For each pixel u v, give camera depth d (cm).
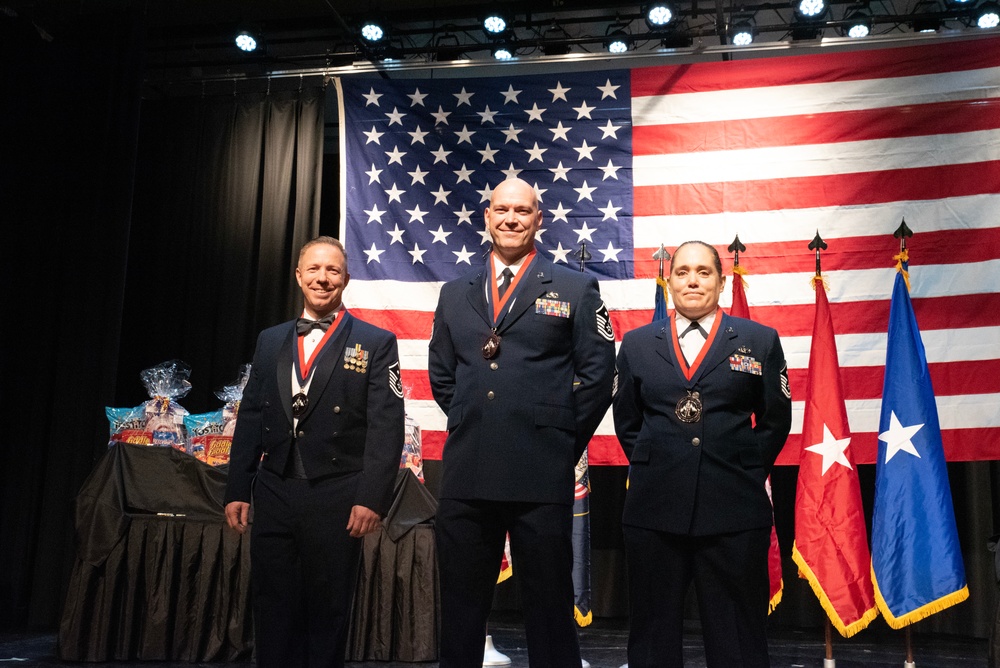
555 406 225
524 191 244
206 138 664
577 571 414
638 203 540
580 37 600
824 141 526
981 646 502
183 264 651
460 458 224
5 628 506
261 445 263
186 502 386
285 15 700
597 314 237
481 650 222
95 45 598
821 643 502
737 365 260
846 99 529
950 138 511
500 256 246
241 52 662
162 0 682
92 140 584
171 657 373
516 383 224
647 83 556
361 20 616
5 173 580
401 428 260
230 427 413
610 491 596
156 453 393
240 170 654
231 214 649
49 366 580
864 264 505
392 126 574
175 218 657
